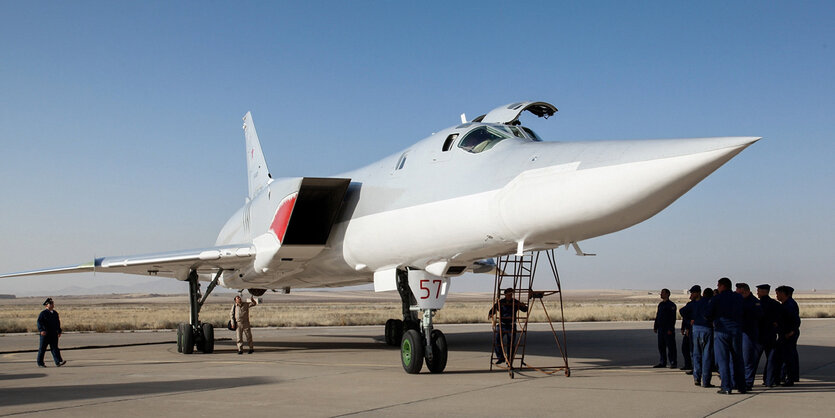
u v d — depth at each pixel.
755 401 7.62
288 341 19.61
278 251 12.96
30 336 23.89
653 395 8.05
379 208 11.40
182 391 8.44
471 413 6.75
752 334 8.59
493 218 8.76
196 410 6.95
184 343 15.02
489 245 9.22
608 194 7.43
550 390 8.47
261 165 21.53
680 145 7.18
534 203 8.13
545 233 8.27
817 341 17.95
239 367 11.62
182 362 12.80
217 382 9.37
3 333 26.14
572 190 7.73
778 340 9.05
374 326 29.77
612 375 10.28
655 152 7.27
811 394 8.21
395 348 16.55
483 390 8.45
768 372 8.97
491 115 11.24
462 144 10.23
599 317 34.97
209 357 14.09
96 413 6.79
